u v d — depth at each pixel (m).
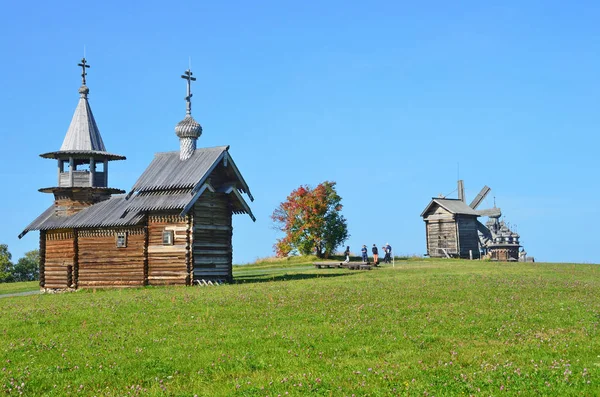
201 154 48.72
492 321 24.05
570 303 28.83
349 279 42.50
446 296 31.33
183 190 46.16
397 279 41.31
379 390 14.91
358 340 20.91
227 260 48.06
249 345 20.66
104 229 48.53
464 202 94.12
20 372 18.05
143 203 46.94
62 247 51.56
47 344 21.91
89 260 49.06
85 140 54.34
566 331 21.91
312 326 23.50
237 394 15.12
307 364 17.98
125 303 31.48
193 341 21.53
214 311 27.66
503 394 14.19
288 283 40.53
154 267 46.06
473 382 15.20
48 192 54.34
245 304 29.44
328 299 30.62
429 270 52.31
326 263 61.06
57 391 16.23
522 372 15.91
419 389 14.84
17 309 31.72
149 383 16.69
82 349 21.00
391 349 19.64
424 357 18.30
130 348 20.86
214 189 46.88
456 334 21.72
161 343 21.47
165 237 45.91
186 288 41.53
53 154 53.66
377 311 26.75
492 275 44.28
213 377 17.11
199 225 46.03
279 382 15.91
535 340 20.33
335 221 81.12
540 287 35.50
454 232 86.75
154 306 30.08
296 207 80.12
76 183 53.31
